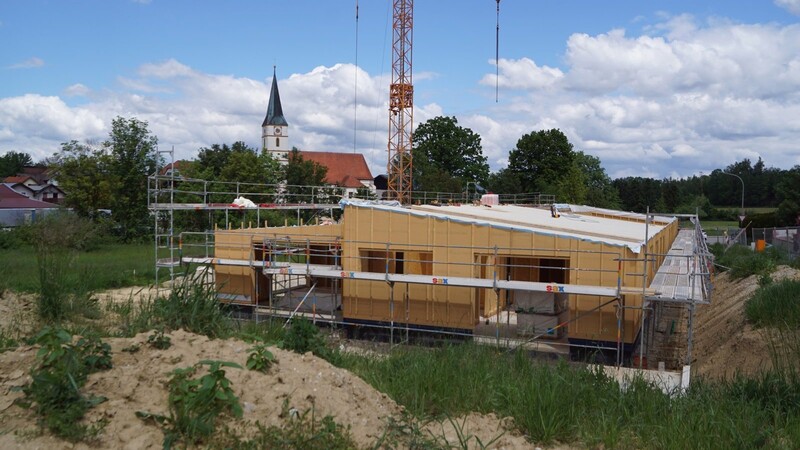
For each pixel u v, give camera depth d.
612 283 15.41
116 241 45.69
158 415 4.70
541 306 16.83
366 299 17.91
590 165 85.88
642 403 6.96
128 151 48.25
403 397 6.61
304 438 4.84
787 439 6.20
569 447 5.89
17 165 113.38
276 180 54.88
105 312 8.63
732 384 8.41
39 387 4.61
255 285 19.17
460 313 17.02
